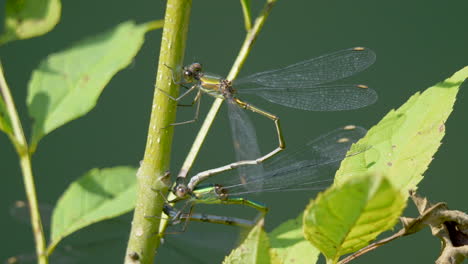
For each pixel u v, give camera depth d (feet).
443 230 2.21
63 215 2.25
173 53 2.11
